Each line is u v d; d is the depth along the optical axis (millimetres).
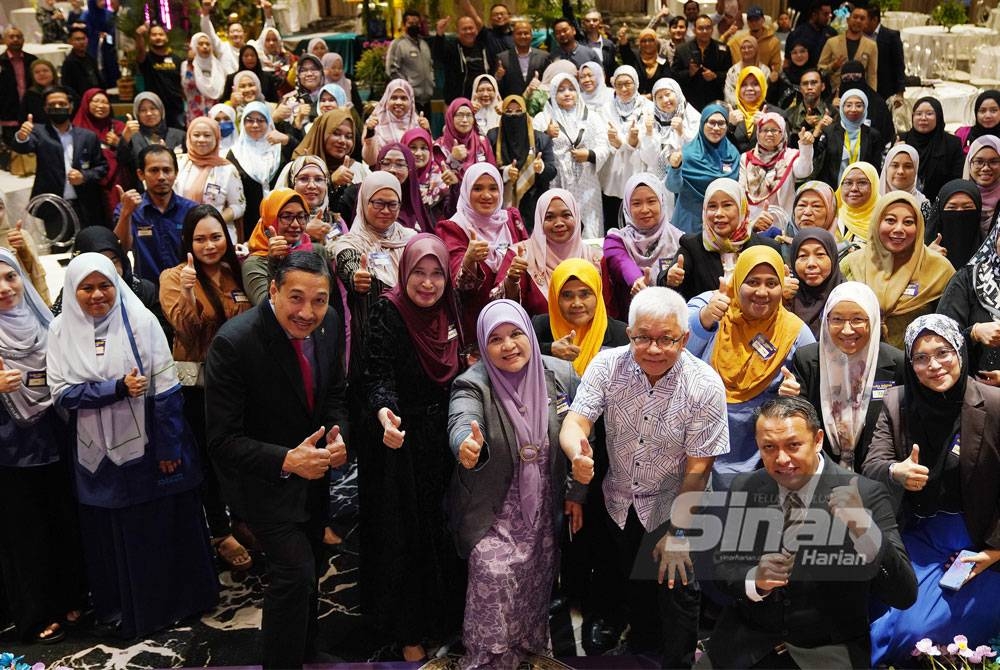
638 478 3037
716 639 2971
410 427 3219
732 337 3471
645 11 12562
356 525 4078
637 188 4426
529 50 8508
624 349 3004
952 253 4891
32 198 6664
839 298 3211
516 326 2934
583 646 3293
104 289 3219
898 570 2805
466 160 6141
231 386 2852
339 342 3096
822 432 2986
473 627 3051
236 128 7027
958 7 11008
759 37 8734
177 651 3322
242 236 5797
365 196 4195
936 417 3047
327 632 3416
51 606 3414
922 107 6543
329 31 11578
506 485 3029
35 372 3260
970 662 3041
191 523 3477
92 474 3258
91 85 9258
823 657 2863
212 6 9695
